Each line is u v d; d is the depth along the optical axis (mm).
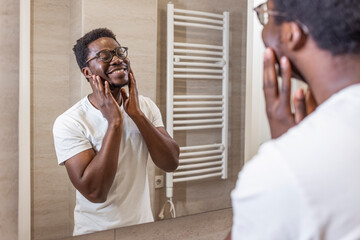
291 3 507
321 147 426
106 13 1125
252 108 1573
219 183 1498
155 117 1273
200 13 1368
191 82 1371
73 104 1086
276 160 431
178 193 1367
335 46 472
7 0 1032
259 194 426
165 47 1281
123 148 1180
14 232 1098
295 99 563
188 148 1388
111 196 1173
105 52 1116
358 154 420
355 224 409
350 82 476
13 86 1057
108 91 1123
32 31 1027
